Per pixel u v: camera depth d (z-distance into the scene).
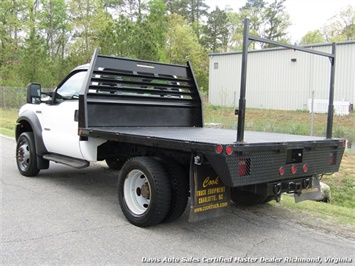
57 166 8.55
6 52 37.53
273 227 4.75
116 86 5.93
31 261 3.59
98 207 5.42
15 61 36.81
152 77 6.45
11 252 3.78
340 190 7.55
